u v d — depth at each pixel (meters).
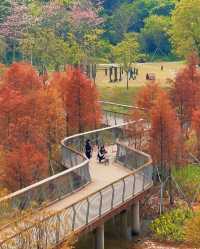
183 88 60.50
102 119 64.31
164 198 50.44
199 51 95.94
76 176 38.22
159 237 43.00
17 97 48.94
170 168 50.94
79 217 32.97
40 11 130.00
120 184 38.28
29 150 44.69
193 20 95.31
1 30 124.69
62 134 52.69
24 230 26.39
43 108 50.47
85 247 38.03
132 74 103.56
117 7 161.25
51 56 101.81
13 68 56.41
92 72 101.94
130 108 73.31
